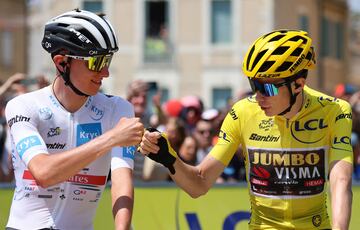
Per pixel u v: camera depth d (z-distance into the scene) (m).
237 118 7.22
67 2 57.25
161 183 10.38
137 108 14.27
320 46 64.50
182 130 13.92
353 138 15.02
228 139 7.28
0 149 13.94
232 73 56.94
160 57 57.25
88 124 6.71
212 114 15.06
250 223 7.28
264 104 6.75
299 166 6.99
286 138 7.00
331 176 6.79
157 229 10.27
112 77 57.47
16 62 59.25
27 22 59.31
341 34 69.56
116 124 6.81
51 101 6.66
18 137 6.46
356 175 14.82
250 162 7.18
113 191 6.53
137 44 57.16
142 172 12.87
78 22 6.38
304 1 61.19
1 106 14.59
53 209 6.58
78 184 6.61
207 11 56.94
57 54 6.47
